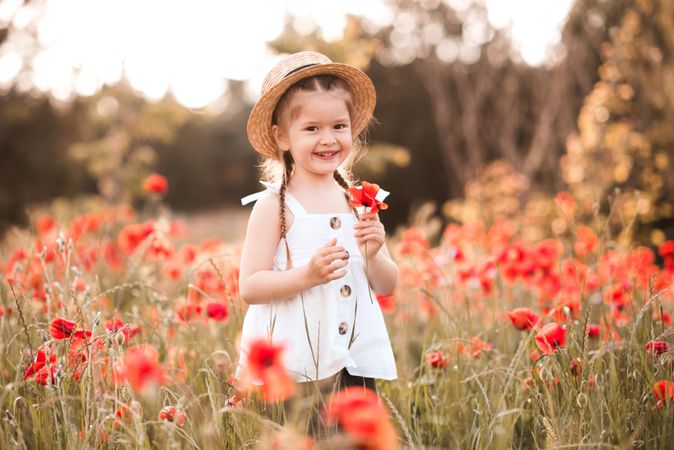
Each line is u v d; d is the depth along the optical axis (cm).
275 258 209
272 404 178
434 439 219
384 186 1680
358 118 237
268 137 224
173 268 353
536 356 230
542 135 979
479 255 439
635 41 682
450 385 237
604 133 677
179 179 3325
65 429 176
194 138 3356
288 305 201
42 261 237
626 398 196
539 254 323
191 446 171
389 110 1684
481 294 343
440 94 1284
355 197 188
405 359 285
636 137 654
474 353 246
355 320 202
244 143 3431
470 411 229
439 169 1656
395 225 1691
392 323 353
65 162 1433
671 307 308
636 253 306
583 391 193
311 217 208
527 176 964
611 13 948
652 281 227
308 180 216
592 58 997
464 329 277
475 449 200
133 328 223
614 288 257
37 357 193
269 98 212
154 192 436
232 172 3447
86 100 1370
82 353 195
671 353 194
